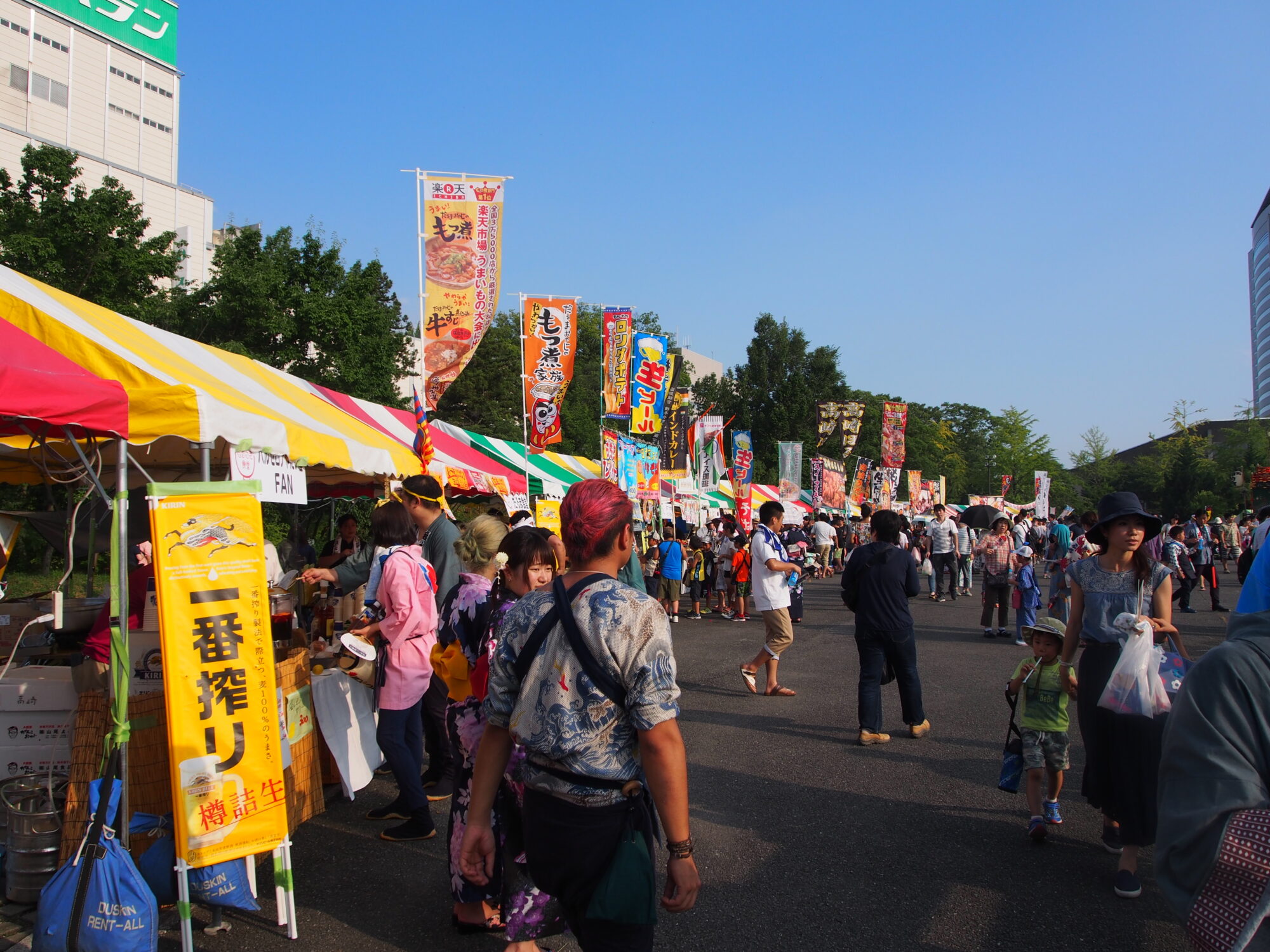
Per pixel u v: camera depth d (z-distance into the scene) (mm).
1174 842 1731
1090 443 80688
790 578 9352
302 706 5023
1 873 4219
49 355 3795
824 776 6176
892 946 3703
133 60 49031
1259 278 87875
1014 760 5027
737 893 4238
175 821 3541
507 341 38938
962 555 20688
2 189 20266
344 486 10883
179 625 3605
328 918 4012
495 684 2547
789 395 56812
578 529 2498
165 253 24531
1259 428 53781
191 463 7262
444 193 8992
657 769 2285
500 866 3518
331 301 23594
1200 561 16438
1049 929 3840
